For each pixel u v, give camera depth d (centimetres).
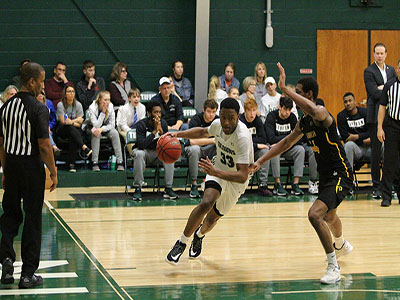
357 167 1284
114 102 1412
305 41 1560
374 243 816
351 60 1579
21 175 607
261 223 944
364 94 1590
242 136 644
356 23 1575
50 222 948
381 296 589
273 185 1335
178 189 1291
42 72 615
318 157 655
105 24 1486
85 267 695
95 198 1166
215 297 588
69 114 1334
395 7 1587
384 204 1087
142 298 584
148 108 1154
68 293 598
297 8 1553
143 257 742
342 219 974
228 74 1456
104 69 1493
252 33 1541
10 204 623
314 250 779
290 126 1226
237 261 727
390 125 1077
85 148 1307
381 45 1180
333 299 580
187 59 1519
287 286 625
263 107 1392
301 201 1142
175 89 1452
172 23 1509
